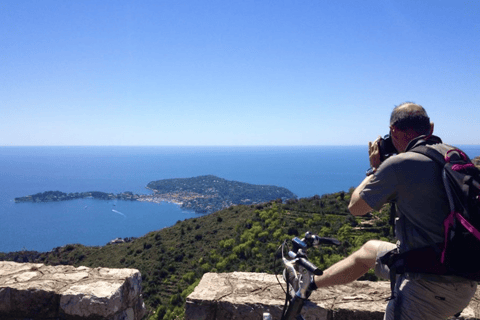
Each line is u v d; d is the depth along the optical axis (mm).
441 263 1731
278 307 2711
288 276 2098
